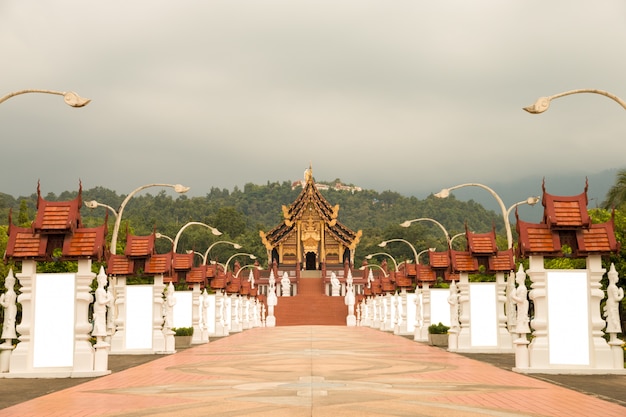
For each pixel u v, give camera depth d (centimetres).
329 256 13262
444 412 1507
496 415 1475
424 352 3547
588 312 2406
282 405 1609
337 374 2381
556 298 2417
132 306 3541
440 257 4575
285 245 13275
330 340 4909
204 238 17738
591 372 2364
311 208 13262
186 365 2830
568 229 2406
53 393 1930
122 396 1834
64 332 2398
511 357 3183
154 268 3538
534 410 1553
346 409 1543
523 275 2473
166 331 3534
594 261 2412
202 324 4772
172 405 1641
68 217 2397
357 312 9744
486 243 3500
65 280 2414
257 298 9644
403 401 1677
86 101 2409
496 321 3481
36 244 2388
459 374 2381
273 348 3962
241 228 19925
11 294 2397
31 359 2380
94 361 2433
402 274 5981
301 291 12019
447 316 4609
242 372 2492
